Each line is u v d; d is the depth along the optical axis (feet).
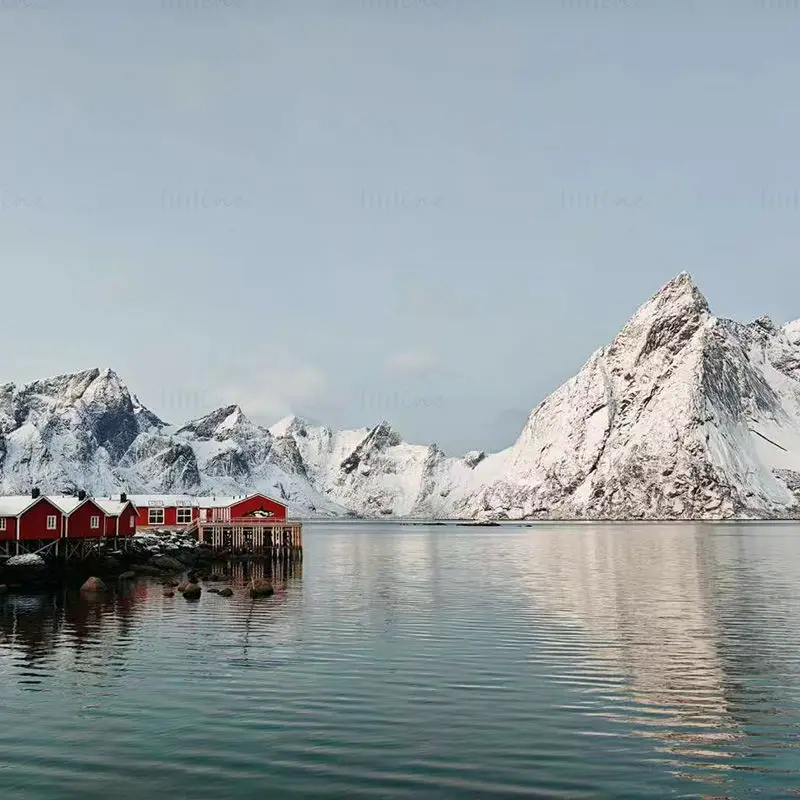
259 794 73.67
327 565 338.34
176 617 171.73
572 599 203.31
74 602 199.62
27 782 76.64
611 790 73.87
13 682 111.24
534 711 96.43
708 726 90.84
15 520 257.14
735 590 224.94
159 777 77.56
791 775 77.05
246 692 105.29
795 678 112.06
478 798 72.49
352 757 81.97
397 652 130.62
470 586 239.30
